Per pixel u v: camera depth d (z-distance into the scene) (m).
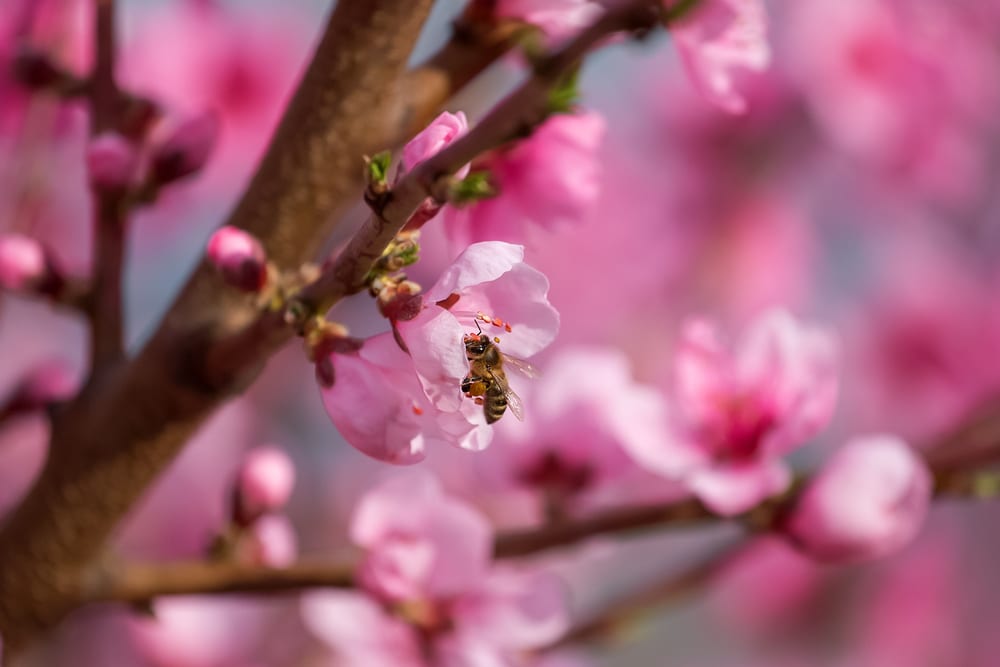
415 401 0.52
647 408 0.59
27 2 0.64
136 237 0.96
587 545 0.61
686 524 0.58
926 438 0.99
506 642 0.59
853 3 0.88
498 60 0.55
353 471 0.97
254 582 0.58
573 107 0.53
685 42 0.54
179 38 0.76
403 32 0.54
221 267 0.53
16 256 0.56
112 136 0.57
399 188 0.50
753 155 1.05
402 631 0.60
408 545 0.58
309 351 0.52
